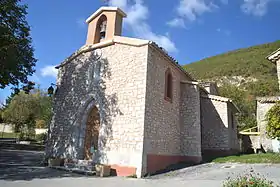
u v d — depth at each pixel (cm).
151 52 1266
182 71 1612
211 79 6669
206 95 1912
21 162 1559
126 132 1166
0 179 902
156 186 836
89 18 1612
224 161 1445
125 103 1218
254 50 8738
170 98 1438
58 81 1684
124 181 948
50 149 1538
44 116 3631
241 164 1318
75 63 1593
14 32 1351
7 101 3947
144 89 1171
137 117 1153
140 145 1102
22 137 3478
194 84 1568
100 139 1250
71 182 896
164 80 1386
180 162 1451
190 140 1493
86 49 1516
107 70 1362
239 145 2591
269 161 1327
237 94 3853
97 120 1396
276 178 903
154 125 1220
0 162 1472
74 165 1288
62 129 1509
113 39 1378
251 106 3784
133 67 1250
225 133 1786
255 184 577
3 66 1249
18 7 1329
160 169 1220
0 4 1231
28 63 1470
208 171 1156
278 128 1262
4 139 3334
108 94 1308
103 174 1088
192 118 1522
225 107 1833
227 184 630
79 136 1398
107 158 1188
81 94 1467
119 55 1335
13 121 3550
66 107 1539
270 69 6350
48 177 1009
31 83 1537
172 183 896
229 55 9181
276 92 4678
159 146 1246
